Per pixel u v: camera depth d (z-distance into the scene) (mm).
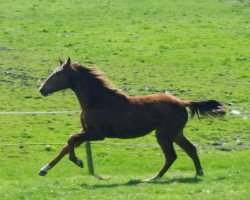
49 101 34062
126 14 56750
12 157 26328
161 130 20234
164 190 18078
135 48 46344
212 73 40688
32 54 44156
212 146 28281
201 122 31203
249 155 26375
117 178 21297
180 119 20234
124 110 20000
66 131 29844
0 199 17688
